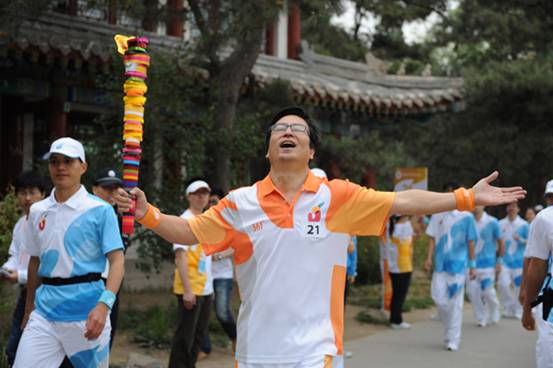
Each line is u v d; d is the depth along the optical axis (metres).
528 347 8.51
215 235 3.32
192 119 9.73
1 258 7.02
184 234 3.33
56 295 4.08
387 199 3.23
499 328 10.00
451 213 8.42
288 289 3.13
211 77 10.25
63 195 4.19
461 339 9.05
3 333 6.65
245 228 3.23
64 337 4.07
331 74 15.10
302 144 3.29
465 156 19.06
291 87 11.80
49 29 10.08
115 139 9.16
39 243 4.22
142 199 3.28
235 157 10.18
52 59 9.73
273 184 3.29
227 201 3.32
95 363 4.14
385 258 10.09
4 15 7.95
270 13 8.19
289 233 3.18
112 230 4.15
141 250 9.32
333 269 3.22
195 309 6.14
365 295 12.48
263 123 11.12
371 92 14.39
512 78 17.48
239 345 3.22
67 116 11.84
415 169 11.28
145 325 8.28
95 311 3.92
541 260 4.52
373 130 15.05
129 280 11.38
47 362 4.04
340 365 3.21
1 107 11.81
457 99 15.40
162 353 7.53
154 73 8.80
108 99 9.40
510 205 11.66
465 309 12.12
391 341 8.79
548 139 17.89
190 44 10.49
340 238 3.23
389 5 12.92
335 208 3.22
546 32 14.39
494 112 18.47
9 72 10.41
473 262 8.55
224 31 9.24
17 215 7.27
